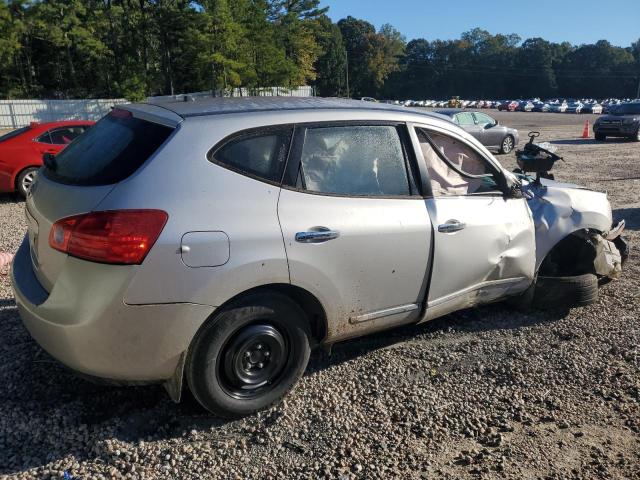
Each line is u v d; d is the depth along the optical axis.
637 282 5.47
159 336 2.80
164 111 3.23
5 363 3.66
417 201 3.65
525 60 134.88
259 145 3.13
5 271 5.47
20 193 9.76
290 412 3.27
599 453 3.01
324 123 3.36
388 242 3.45
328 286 3.26
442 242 3.70
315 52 60.94
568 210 4.66
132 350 2.79
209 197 2.90
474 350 4.09
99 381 2.91
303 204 3.18
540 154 4.78
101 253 2.69
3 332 4.11
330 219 3.24
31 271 3.29
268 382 3.24
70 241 2.78
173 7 37.91
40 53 46.44
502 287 4.25
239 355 3.08
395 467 2.85
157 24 38.69
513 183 4.25
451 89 138.50
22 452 2.85
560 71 134.88
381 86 124.44
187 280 2.80
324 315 3.33
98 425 3.08
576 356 4.01
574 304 4.65
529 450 3.01
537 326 4.49
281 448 2.97
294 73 38.25
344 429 3.14
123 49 40.09
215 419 3.18
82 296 2.74
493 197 4.12
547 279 4.60
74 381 3.49
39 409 3.20
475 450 3.00
